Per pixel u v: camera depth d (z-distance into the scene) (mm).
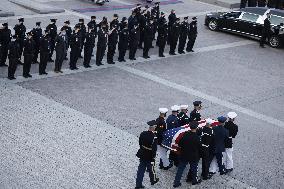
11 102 25469
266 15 44281
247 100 29828
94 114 25172
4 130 22203
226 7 59219
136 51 37875
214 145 19625
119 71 32562
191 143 18641
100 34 32344
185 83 31656
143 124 24656
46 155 20344
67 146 21344
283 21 43750
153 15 40875
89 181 18734
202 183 19594
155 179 18844
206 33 46312
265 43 45062
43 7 46812
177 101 28234
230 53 40312
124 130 23688
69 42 32594
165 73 33188
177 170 19422
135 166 20250
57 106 25625
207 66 35969
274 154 22922
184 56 37906
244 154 22547
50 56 32875
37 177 18625
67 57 34250
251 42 45062
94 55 35562
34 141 21469
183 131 19859
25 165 19375
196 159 18844
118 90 29000
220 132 19734
